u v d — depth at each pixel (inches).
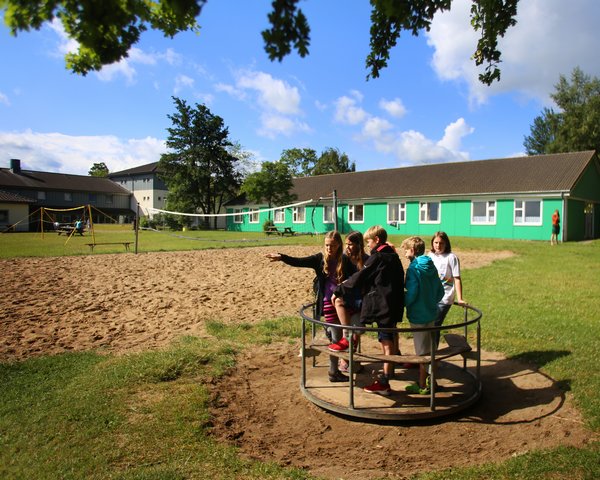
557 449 153.1
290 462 156.1
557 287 448.1
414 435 174.4
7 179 2522.1
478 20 171.3
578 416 181.8
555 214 962.7
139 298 426.6
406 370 236.2
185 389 211.2
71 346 283.1
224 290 469.7
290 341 297.0
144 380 220.7
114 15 90.8
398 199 1385.3
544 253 768.3
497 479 137.6
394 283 190.1
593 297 398.0
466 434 173.8
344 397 199.0
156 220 2197.3
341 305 206.5
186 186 2230.6
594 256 718.5
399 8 105.3
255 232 1768.0
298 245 1050.7
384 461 156.0
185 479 141.2
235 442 169.3
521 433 171.9
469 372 232.2
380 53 165.0
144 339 299.0
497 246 885.2
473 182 1270.9
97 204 2920.8
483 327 310.7
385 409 185.0
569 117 2203.5
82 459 153.1
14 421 180.7
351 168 2920.8
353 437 174.1
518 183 1164.5
